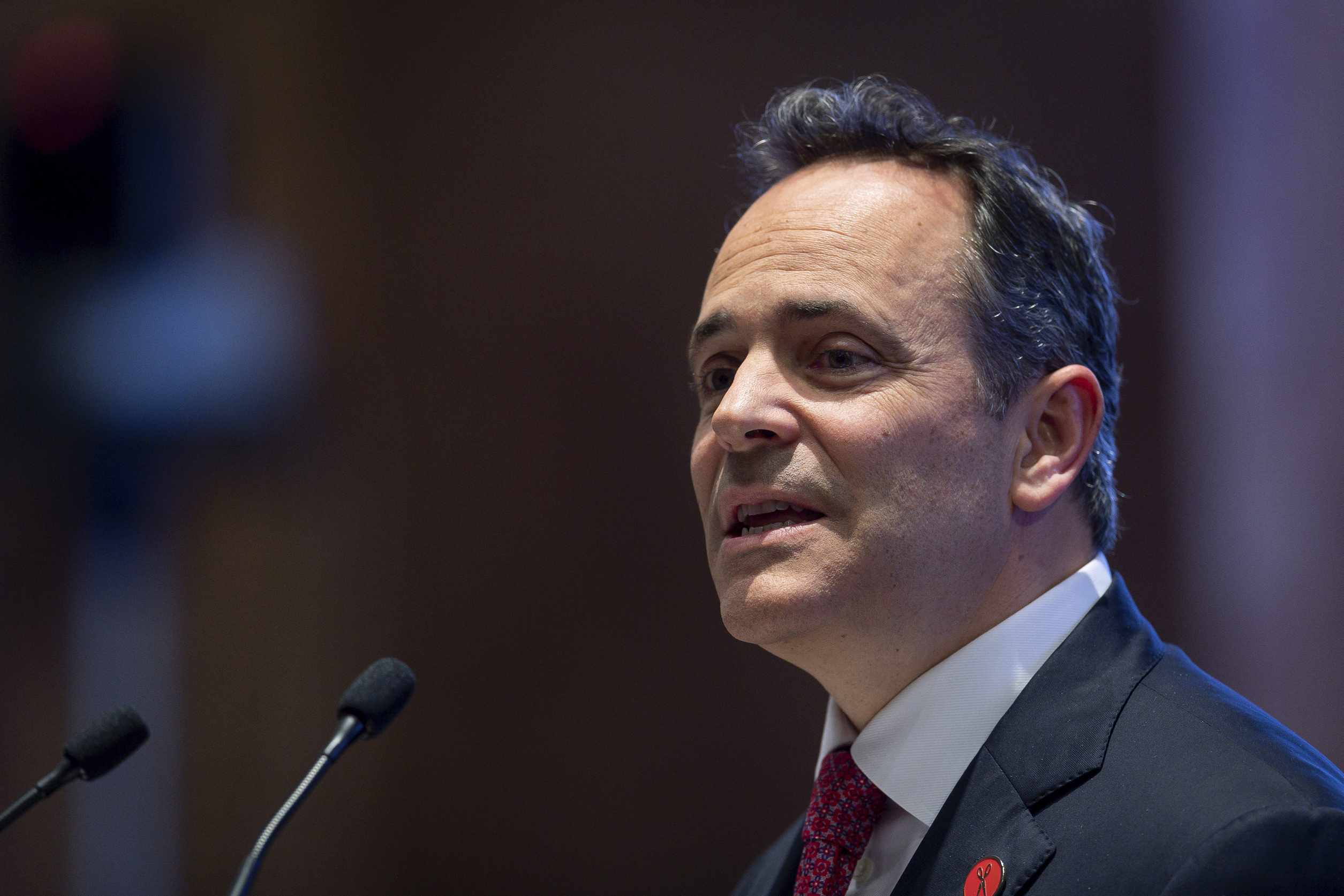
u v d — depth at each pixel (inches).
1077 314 221.0
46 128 640.4
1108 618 199.9
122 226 634.2
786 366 203.6
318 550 605.3
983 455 200.1
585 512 589.6
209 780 600.4
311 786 196.4
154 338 625.9
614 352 595.2
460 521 597.6
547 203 606.9
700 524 579.5
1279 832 152.9
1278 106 535.5
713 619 574.2
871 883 195.6
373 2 625.6
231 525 614.9
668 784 566.3
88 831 602.5
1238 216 541.0
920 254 206.7
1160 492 533.3
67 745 202.2
